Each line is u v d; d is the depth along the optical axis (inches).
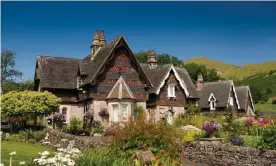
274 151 579.2
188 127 900.6
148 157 430.0
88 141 729.6
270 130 637.3
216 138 781.9
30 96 1046.4
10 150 704.4
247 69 5999.0
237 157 644.1
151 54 1544.0
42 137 949.8
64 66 1347.2
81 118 1270.9
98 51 1359.5
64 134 868.6
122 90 1167.6
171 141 473.7
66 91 1295.5
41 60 1331.2
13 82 2303.2
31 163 485.4
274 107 2854.3
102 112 1155.9
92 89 1167.6
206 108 1914.4
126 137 466.9
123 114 1159.0
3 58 2317.9
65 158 368.2
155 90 1304.1
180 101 1379.2
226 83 1920.5
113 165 399.9
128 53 1245.7
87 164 401.4
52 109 1090.7
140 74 1253.7
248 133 816.9
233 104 1898.4
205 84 2041.1
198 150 743.1
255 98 3211.1
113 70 1214.9
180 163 470.9
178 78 1380.4
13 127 1090.7
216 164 689.0
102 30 1395.2
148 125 481.1
